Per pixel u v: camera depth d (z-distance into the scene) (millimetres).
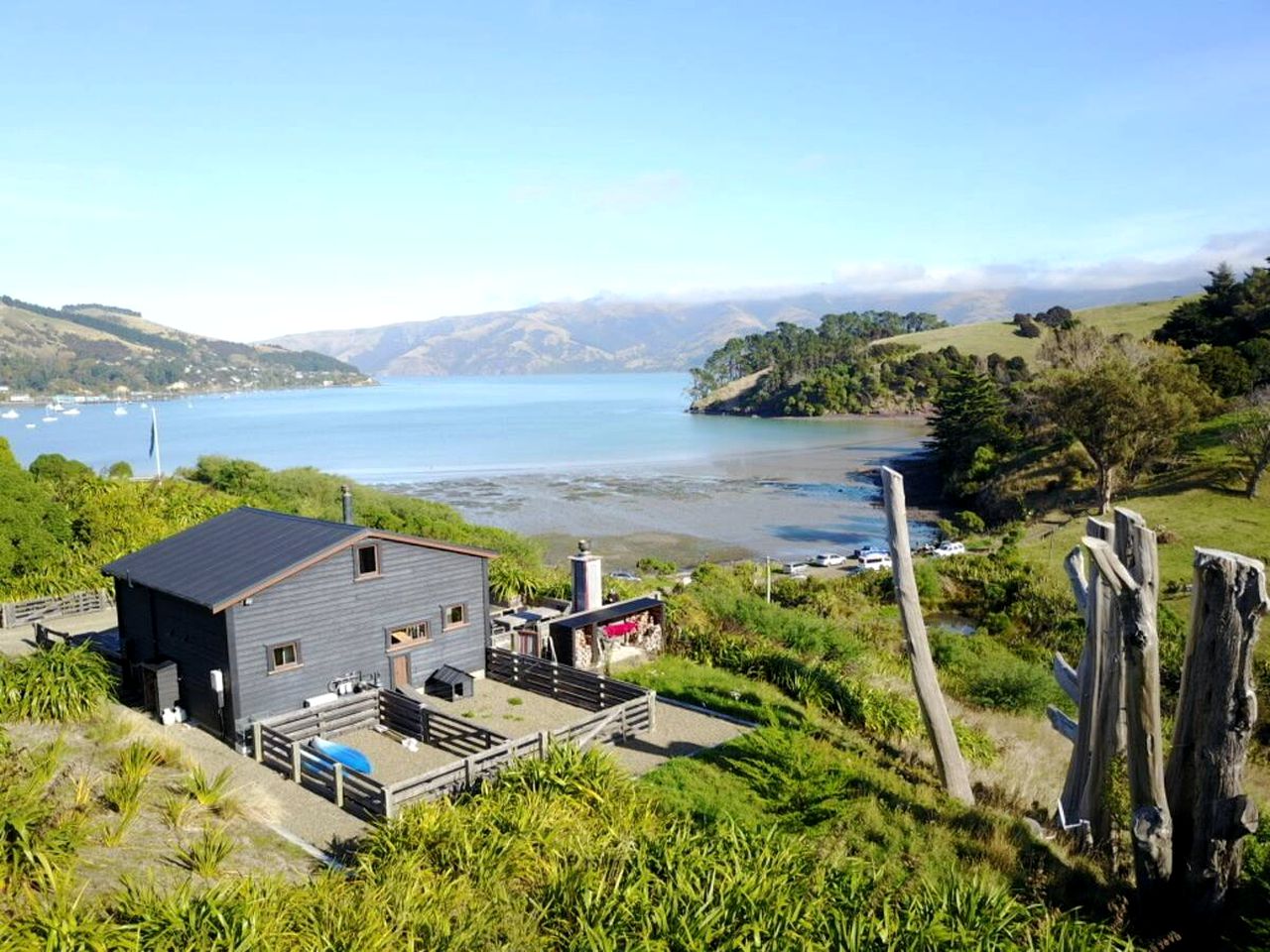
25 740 17000
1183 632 33875
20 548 33156
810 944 10078
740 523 74062
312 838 14461
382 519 47531
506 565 34281
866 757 19266
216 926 9742
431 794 15547
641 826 13922
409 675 22547
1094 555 12836
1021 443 88688
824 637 29422
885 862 13609
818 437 139625
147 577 21141
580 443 137750
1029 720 25859
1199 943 12289
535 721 21047
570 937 10352
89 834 12141
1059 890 13414
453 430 168375
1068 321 172750
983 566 50844
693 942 10031
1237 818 12164
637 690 20672
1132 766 13359
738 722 20797
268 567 19859
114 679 20969
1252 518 54188
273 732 17984
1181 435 67375
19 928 9180
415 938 10094
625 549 63844
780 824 14867
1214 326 101250
